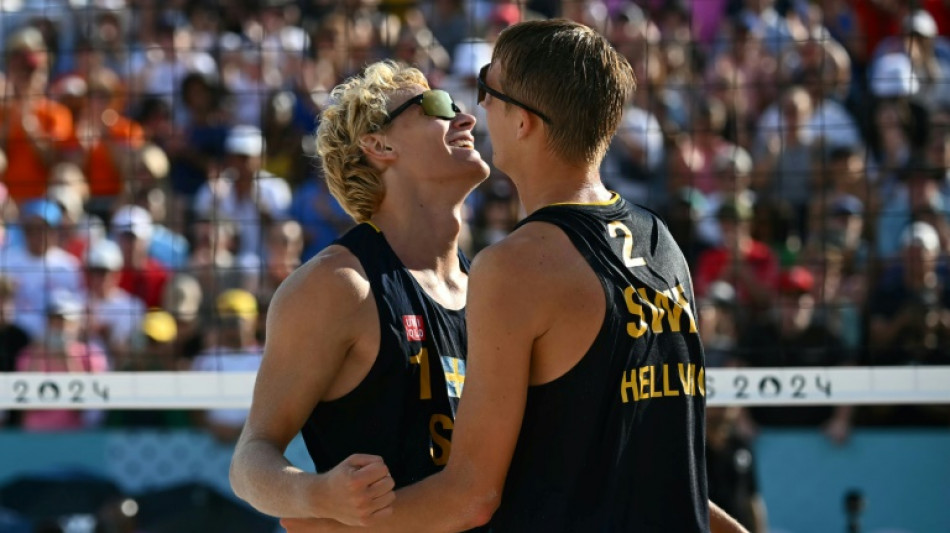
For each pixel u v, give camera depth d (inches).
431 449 169.3
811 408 400.2
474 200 466.0
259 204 463.5
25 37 546.3
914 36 524.1
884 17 555.5
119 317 447.2
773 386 277.1
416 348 168.7
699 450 149.5
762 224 465.7
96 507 394.0
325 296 163.6
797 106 495.2
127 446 404.8
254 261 462.6
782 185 486.3
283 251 453.7
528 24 150.4
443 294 179.5
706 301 419.8
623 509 140.3
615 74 148.4
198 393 282.5
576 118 145.8
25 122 513.7
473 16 510.9
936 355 400.8
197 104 523.2
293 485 147.1
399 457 167.5
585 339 140.3
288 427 162.2
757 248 454.0
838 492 393.1
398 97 181.6
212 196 489.4
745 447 365.4
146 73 545.0
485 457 141.0
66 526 383.6
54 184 488.1
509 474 146.3
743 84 514.6
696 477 147.6
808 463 394.6
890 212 466.3
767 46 534.3
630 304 142.4
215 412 406.3
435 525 142.2
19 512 393.1
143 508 394.0
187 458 404.8
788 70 524.7
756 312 428.5
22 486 397.1
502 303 139.9
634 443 141.3
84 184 503.5
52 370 421.1
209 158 508.7
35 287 470.0
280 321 163.8
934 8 572.4
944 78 530.3
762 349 349.7
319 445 171.0
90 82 539.2
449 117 181.6
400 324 167.3
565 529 139.4
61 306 445.1
